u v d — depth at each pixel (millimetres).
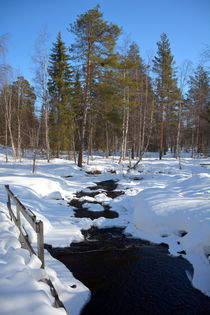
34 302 2178
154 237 5793
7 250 3377
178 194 7465
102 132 29828
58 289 3512
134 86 17625
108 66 16812
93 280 4113
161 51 23578
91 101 18016
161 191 8055
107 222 7152
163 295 3689
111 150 32906
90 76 17328
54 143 21969
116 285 3967
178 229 5574
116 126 21281
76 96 18859
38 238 3006
